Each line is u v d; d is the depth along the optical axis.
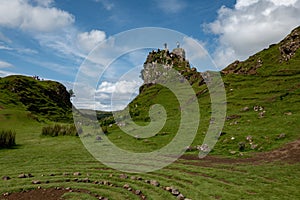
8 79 148.00
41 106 135.25
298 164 23.67
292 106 51.12
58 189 18.06
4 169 24.08
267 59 109.25
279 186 18.11
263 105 55.28
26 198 16.48
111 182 19.62
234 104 62.25
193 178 20.44
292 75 80.50
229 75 95.25
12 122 76.31
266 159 26.86
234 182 19.34
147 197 16.38
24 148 37.66
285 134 34.88
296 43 104.94
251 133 37.94
